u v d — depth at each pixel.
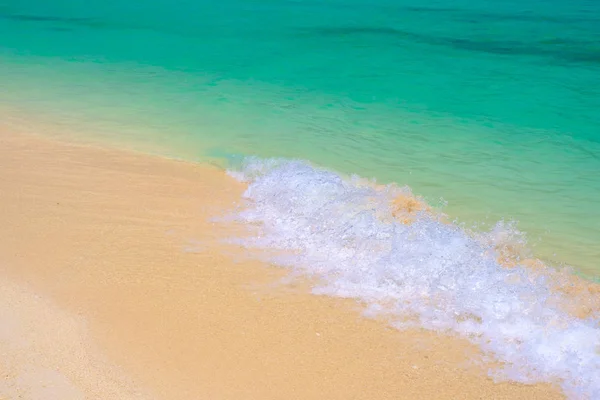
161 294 5.71
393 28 20.02
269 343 5.13
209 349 5.03
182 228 6.94
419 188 8.23
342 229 6.79
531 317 5.53
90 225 6.90
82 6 24.14
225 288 5.85
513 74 14.62
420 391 4.68
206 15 22.12
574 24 20.88
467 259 6.27
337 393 4.62
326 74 14.30
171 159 9.09
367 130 10.51
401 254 6.29
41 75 13.69
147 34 18.73
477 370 4.92
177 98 12.10
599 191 8.27
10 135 9.86
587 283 6.10
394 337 5.27
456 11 23.62
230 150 9.45
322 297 5.77
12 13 22.45
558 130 10.80
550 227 7.29
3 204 7.30
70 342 5.02
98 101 11.82
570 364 5.00
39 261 6.13
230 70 14.50
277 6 24.28
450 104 12.22
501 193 8.16
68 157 8.99
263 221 7.16
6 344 4.95
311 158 9.16
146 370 4.77
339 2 25.56
